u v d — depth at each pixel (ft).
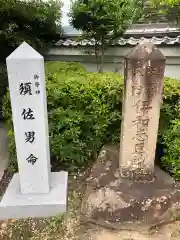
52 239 10.07
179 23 17.71
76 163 14.37
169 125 13.44
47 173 11.20
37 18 19.16
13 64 9.64
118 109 14.23
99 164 13.12
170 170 13.09
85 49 20.33
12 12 18.31
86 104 13.80
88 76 15.42
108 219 10.59
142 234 10.41
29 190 11.39
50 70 16.88
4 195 11.42
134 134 11.39
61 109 13.71
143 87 10.61
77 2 16.99
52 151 13.75
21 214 11.04
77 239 10.11
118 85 13.83
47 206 11.02
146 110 11.00
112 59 20.61
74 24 17.53
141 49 10.37
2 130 19.83
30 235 10.25
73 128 13.53
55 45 21.08
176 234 10.35
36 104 10.21
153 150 11.62
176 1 13.96
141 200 10.68
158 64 10.27
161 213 10.61
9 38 18.90
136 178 11.94
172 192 11.22
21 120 10.37
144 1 19.19
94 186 11.76
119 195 10.93
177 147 12.37
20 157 10.85
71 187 12.97
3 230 10.49
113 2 16.11
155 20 20.86
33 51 9.84
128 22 16.94
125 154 11.71
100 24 16.67
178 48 18.95
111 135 14.74
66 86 13.71
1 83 19.51
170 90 13.41
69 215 11.16
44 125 10.52
